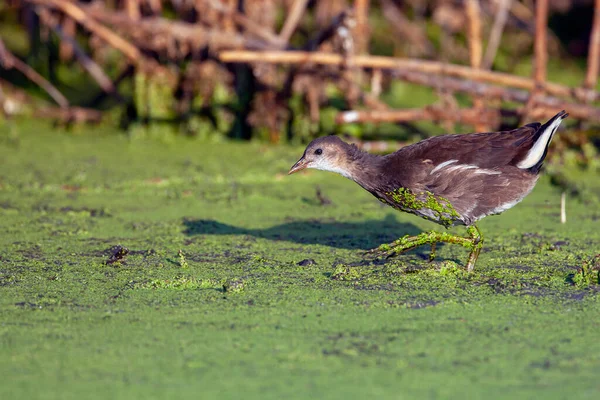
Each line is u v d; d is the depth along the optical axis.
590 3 23.17
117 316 7.74
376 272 9.31
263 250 10.31
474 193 9.26
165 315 7.77
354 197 13.16
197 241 10.70
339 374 6.41
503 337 7.19
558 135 15.13
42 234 10.90
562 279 9.01
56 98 17.50
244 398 6.00
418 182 9.38
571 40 23.50
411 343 7.04
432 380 6.30
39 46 19.47
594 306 8.05
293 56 15.15
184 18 17.02
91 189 13.17
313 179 14.22
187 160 15.01
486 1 20.44
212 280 8.96
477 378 6.33
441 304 8.11
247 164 14.83
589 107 15.13
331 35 15.31
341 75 15.83
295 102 16.25
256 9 16.53
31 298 8.30
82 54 17.48
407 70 15.76
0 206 12.19
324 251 10.27
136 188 13.32
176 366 6.57
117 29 17.72
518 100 15.31
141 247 10.40
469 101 19.06
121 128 17.34
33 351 6.87
